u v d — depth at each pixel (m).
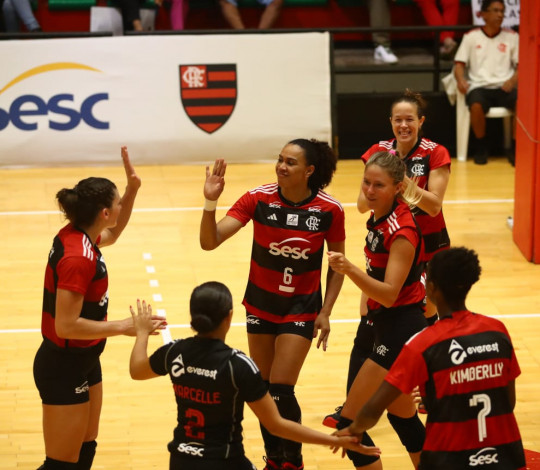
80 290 9.20
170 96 26.09
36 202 23.08
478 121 26.30
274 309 10.93
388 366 10.16
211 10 31.08
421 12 31.33
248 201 11.02
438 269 8.13
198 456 8.27
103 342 9.93
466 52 26.38
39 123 25.89
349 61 30.22
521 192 19.77
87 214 9.50
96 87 25.89
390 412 10.51
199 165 26.58
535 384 13.75
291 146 10.64
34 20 28.73
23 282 18.02
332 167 10.88
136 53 25.84
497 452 7.93
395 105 13.02
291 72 26.30
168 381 14.03
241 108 26.31
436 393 7.92
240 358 8.23
